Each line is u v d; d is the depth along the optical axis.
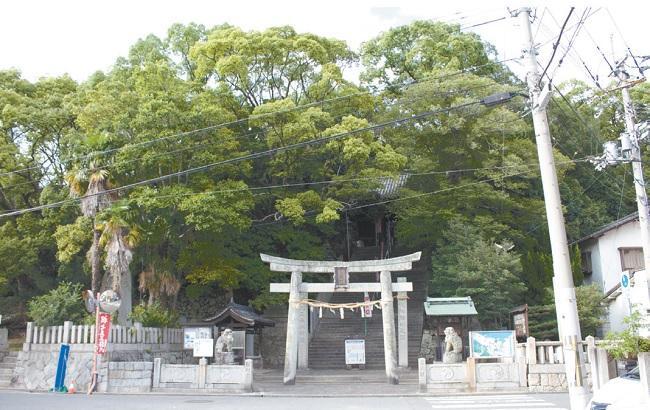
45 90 32.91
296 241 33.69
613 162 18.69
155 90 27.58
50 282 32.62
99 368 20.67
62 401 17.61
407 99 32.47
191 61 33.72
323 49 30.94
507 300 28.73
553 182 14.24
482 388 20.34
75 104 29.47
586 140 40.44
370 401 18.23
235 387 20.91
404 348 27.17
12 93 29.66
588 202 38.50
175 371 21.20
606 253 32.41
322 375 25.42
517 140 32.91
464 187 32.12
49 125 29.75
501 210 33.28
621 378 12.70
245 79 30.88
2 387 22.00
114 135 25.33
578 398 13.09
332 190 32.09
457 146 33.34
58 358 20.97
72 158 25.95
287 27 31.77
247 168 29.53
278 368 31.69
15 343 29.03
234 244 31.84
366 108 31.67
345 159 30.03
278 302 32.00
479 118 31.92
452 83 31.27
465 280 28.38
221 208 26.09
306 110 29.33
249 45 29.67
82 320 23.62
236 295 34.50
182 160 27.20
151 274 28.12
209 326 24.16
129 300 25.19
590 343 19.25
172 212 26.58
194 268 29.78
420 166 32.78
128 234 24.92
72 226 26.39
